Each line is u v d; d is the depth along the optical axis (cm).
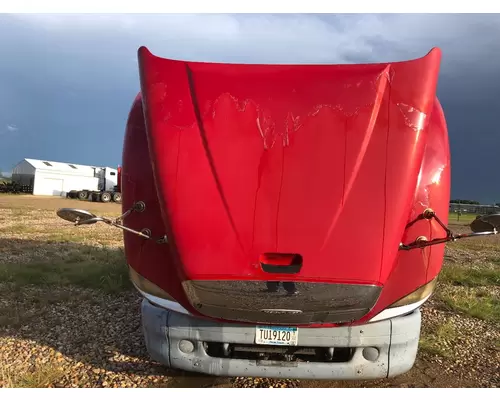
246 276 241
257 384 316
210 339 275
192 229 247
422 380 328
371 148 248
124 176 302
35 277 606
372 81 259
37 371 322
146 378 322
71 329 423
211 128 256
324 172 246
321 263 238
